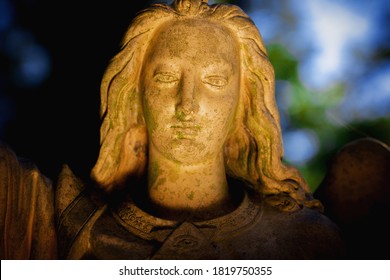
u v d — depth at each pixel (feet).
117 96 11.58
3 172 10.89
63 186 11.55
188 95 10.99
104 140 11.66
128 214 11.25
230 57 11.32
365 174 12.42
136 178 12.03
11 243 10.84
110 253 10.89
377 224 12.14
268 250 11.00
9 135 14.99
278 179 11.98
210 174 11.53
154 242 10.96
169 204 11.48
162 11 11.35
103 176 11.73
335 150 16.31
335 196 12.46
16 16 15.64
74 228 11.13
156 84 11.25
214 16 11.39
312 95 16.84
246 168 12.09
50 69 15.26
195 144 11.14
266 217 11.53
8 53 15.52
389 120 17.01
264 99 11.72
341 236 11.66
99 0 15.24
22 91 15.34
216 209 11.51
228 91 11.32
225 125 11.36
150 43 11.52
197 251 10.77
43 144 14.62
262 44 11.70
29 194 11.16
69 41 15.25
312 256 11.18
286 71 16.72
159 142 11.29
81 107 14.56
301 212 11.69
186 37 11.19
